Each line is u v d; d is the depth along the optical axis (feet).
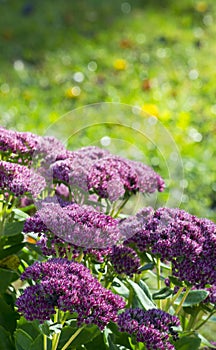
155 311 11.27
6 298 12.34
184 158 23.94
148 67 34.12
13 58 34.73
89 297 10.28
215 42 37.76
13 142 12.34
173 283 11.57
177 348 11.66
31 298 10.27
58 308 10.20
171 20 40.42
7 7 41.04
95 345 11.61
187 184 22.36
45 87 31.45
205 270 11.34
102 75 32.48
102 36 37.88
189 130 26.48
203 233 11.80
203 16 41.24
